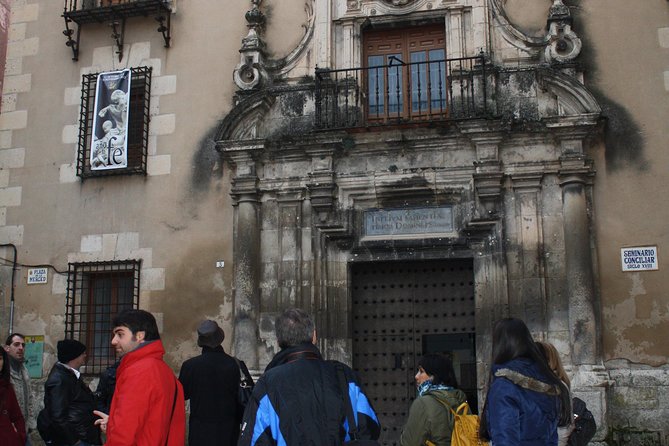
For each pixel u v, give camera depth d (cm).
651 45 1049
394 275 1114
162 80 1223
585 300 977
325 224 1093
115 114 1211
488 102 1071
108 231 1191
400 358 1088
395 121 1089
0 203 1248
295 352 421
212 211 1155
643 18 1062
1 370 636
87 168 1227
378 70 1162
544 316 1001
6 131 1273
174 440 469
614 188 1017
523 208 1035
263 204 1134
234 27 1216
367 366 1095
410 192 1077
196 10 1238
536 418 407
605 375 946
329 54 1146
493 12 1110
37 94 1276
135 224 1183
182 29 1236
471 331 1073
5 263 1224
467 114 1066
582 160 1012
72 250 1201
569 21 1070
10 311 1206
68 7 1295
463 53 1106
